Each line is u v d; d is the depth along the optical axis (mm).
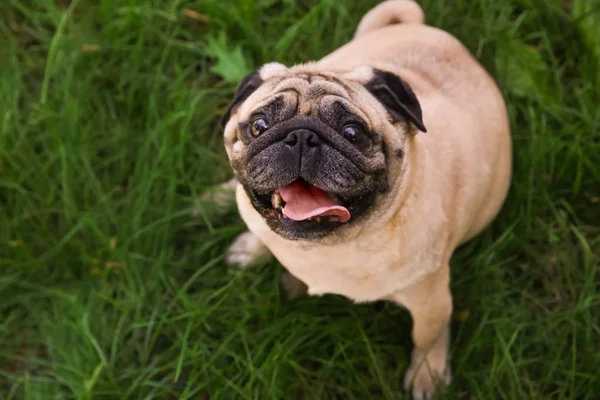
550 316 864
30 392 855
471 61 823
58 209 943
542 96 954
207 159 958
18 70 994
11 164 942
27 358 893
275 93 614
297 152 581
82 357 867
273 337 852
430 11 1018
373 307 883
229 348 855
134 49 998
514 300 897
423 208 653
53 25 1034
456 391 847
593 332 861
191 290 919
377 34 869
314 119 591
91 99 999
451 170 706
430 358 836
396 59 799
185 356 852
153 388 850
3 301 913
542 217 928
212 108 991
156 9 1021
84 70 1006
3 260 906
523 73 965
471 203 745
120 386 857
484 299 871
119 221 927
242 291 885
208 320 873
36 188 943
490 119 786
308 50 1004
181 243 950
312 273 708
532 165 912
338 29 1000
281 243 691
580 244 919
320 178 583
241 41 1016
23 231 934
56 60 989
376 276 682
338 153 583
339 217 611
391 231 646
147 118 980
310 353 860
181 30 1024
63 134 947
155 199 934
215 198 936
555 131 960
